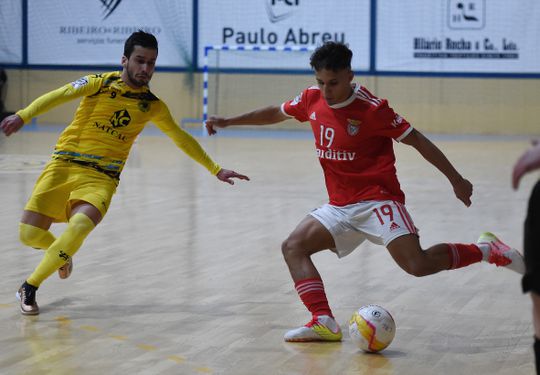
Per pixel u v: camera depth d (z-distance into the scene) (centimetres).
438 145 3572
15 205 1777
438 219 1686
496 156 3091
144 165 2705
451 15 4206
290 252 861
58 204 945
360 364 770
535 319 566
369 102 813
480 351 814
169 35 4478
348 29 4312
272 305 989
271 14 4372
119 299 1009
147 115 951
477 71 4216
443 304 1006
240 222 1628
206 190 2109
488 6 4159
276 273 1172
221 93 4462
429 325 910
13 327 877
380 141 839
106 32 4522
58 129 4178
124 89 940
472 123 4253
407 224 823
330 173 859
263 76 4416
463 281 1134
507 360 785
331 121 830
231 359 778
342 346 828
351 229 849
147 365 755
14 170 2436
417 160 2966
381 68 4309
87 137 946
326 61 787
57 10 4544
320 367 759
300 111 877
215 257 1283
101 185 940
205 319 923
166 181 2288
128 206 1823
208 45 4456
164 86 4531
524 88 4178
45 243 957
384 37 4281
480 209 1828
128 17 4503
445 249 828
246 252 1327
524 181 2344
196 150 973
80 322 902
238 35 4422
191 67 4481
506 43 4169
